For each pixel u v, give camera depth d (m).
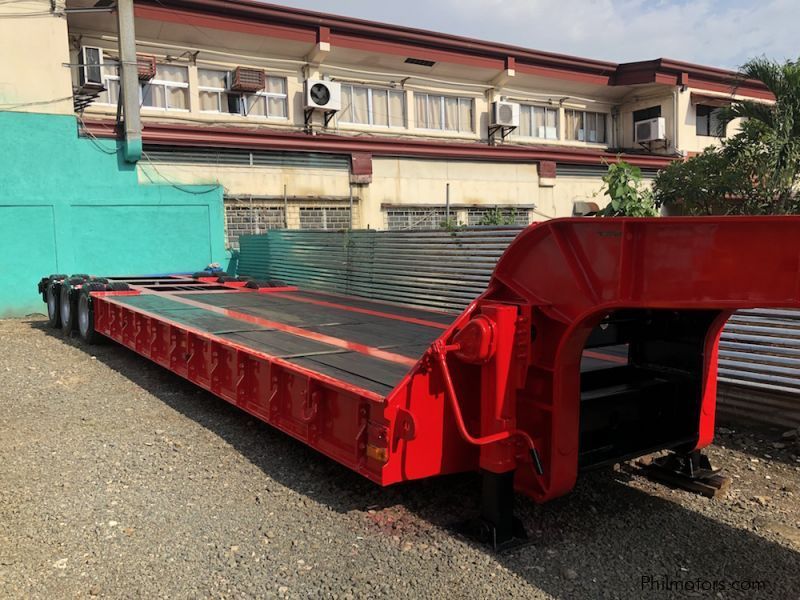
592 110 24.67
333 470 4.89
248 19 17.02
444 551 3.66
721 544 3.75
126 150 14.11
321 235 11.67
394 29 19.05
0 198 13.27
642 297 3.02
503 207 19.33
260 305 8.69
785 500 4.36
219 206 15.38
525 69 21.92
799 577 3.40
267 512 4.18
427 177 17.97
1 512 4.14
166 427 5.90
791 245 2.57
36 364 8.59
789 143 10.48
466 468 3.96
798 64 11.11
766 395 5.59
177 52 16.86
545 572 3.44
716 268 2.78
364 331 6.53
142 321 7.63
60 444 5.43
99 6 15.12
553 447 3.49
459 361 3.80
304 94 18.42
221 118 17.44
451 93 21.36
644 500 4.35
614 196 8.33
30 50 13.32
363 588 3.29
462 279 8.22
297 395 4.48
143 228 14.64
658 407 4.38
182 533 3.88
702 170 11.38
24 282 13.62
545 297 3.51
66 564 3.51
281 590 3.27
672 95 23.62
